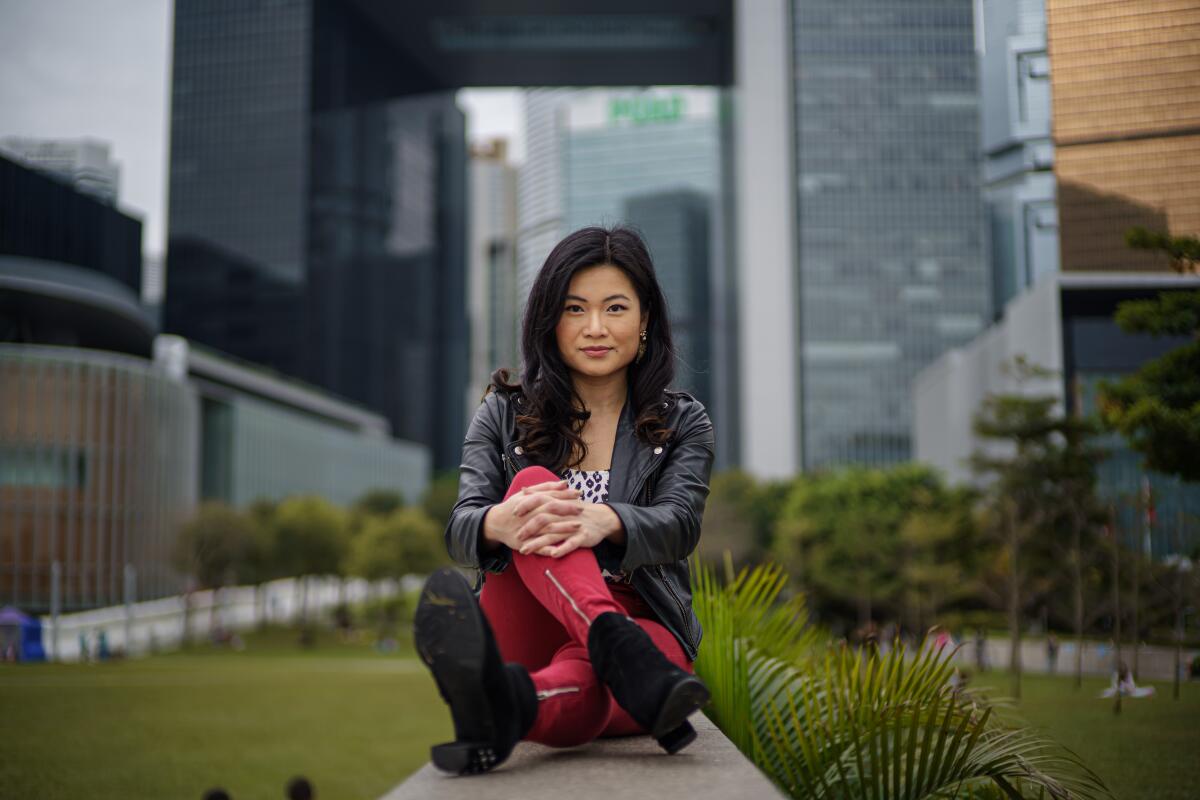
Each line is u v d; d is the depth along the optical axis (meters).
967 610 24.41
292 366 141.50
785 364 110.88
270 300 143.12
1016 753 2.46
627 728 2.01
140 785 15.54
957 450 40.00
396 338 162.00
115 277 69.25
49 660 43.47
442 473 162.88
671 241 162.88
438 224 178.12
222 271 143.50
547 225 171.25
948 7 112.94
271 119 146.25
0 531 52.53
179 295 143.12
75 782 15.62
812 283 111.31
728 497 57.41
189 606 55.38
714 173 165.25
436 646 1.58
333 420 123.81
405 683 33.16
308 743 20.72
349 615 65.31
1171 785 2.79
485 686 1.58
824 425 109.69
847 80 113.44
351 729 22.77
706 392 155.62
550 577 1.87
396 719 24.48
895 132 112.19
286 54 147.50
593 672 1.84
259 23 148.00
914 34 113.38
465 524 2.02
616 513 1.97
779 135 113.25
